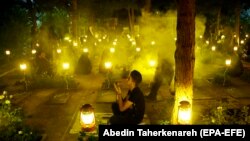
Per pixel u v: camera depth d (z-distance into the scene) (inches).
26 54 846.5
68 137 272.2
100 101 380.5
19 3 802.2
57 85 463.2
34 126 301.4
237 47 718.5
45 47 590.9
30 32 908.0
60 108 361.1
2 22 807.7
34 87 461.7
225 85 448.1
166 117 295.6
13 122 273.9
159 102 364.2
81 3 927.0
